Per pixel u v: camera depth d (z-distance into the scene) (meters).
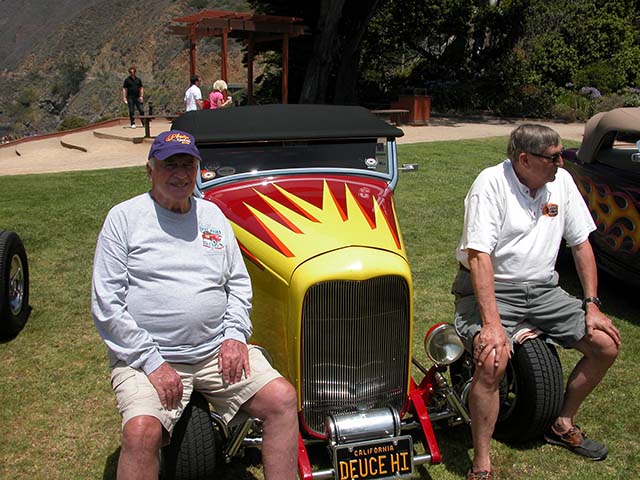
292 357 3.19
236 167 4.02
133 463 2.61
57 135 21.41
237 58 91.06
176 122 4.39
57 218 8.32
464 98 25.45
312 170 4.08
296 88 26.62
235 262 3.15
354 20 23.00
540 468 3.51
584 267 3.59
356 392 3.27
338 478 3.07
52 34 134.50
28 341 5.01
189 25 19.25
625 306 5.77
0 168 14.76
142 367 2.81
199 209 3.07
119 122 22.69
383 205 3.78
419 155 13.15
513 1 27.77
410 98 20.58
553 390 3.42
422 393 3.59
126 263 2.90
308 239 3.29
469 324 3.43
